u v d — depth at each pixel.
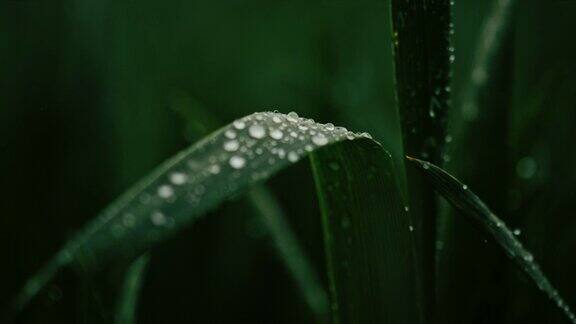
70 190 0.40
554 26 0.52
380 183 0.28
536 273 0.28
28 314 0.35
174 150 0.49
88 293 0.32
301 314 0.38
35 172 0.40
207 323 0.38
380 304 0.29
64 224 0.40
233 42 0.74
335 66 0.50
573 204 0.37
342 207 0.29
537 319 0.34
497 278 0.33
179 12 0.72
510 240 0.28
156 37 0.59
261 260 0.39
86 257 0.24
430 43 0.30
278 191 0.43
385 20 0.67
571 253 0.37
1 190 0.40
